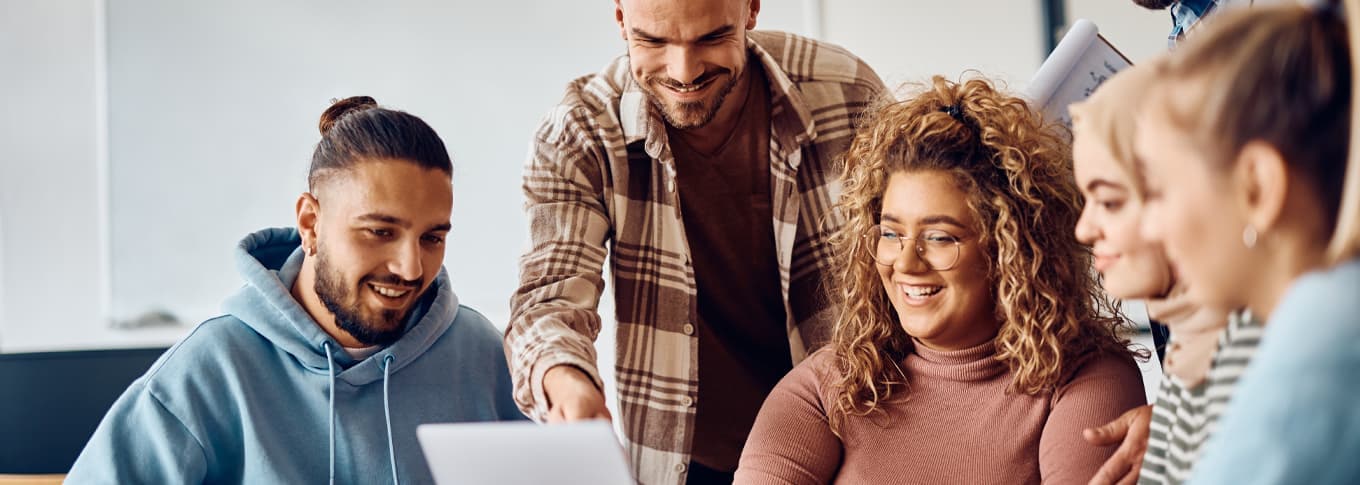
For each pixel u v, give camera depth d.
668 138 1.61
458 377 1.55
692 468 1.66
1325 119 0.73
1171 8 1.53
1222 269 0.78
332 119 1.59
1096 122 0.87
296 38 3.30
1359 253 0.71
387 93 3.31
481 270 3.31
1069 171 1.36
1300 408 0.70
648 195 1.63
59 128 3.26
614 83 1.65
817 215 1.63
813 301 1.64
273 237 1.60
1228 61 0.76
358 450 1.45
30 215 3.25
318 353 1.47
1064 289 1.32
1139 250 0.91
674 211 1.61
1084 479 1.24
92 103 3.27
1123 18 3.27
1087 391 1.28
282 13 3.29
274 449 1.42
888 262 1.33
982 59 3.43
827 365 1.41
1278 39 0.74
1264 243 0.76
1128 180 0.85
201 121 3.29
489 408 1.56
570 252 1.58
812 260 1.64
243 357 1.46
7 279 3.23
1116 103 0.85
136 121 3.28
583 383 1.28
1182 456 1.03
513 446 1.02
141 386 1.44
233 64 3.29
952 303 1.31
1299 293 0.73
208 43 3.28
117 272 3.27
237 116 3.30
